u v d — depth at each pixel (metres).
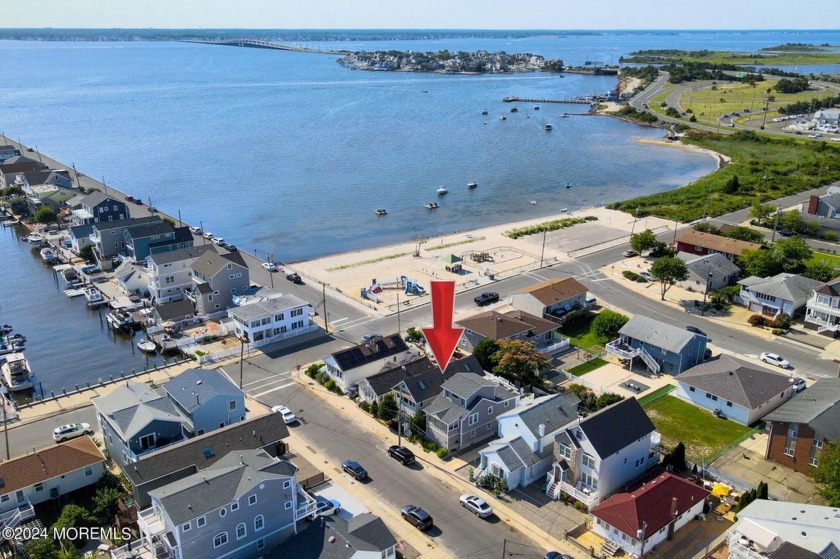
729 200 164.12
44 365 89.31
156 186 190.62
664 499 54.38
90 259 124.88
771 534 48.72
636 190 188.88
